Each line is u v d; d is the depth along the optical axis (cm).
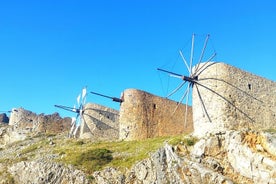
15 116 8875
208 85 4909
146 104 6438
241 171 4216
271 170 4031
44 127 8262
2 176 5647
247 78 5078
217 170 4272
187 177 4231
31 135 7762
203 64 5016
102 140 6625
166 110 6588
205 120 4806
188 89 5041
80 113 7394
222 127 4672
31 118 8838
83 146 6247
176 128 6588
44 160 5588
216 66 4947
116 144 6019
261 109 5056
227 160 4359
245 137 4422
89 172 4978
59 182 5031
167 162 4484
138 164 4681
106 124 7450
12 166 5762
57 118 8512
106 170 4862
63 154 5778
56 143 6850
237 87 4934
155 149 4997
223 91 4825
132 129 6259
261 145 4306
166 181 4338
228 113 4747
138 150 5316
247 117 4869
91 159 5200
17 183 5478
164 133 6431
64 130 8350
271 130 4850
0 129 8275
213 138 4522
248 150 4278
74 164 5184
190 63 5044
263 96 5150
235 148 4362
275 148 4191
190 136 4850
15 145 7306
